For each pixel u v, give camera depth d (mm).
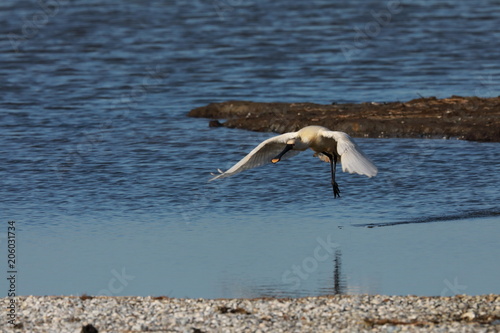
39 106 34594
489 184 22344
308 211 20469
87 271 16453
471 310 13711
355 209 20578
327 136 13430
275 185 22594
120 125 30812
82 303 14477
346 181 22797
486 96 34375
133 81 40188
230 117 31969
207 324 13328
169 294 15133
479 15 62531
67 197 21906
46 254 17547
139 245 18047
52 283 15859
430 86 37094
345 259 16875
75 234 18891
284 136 13930
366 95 35594
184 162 25188
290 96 35938
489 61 43594
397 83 38188
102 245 18062
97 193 22219
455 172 23484
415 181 22734
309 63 44094
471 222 19344
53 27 58875
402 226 19109
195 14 64938
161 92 37594
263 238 18406
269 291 15172
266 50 48344
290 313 13750
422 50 47656
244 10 66875
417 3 70375
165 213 20500
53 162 25328
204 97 36375
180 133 29266
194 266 16625
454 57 45094
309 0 72875
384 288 15227
